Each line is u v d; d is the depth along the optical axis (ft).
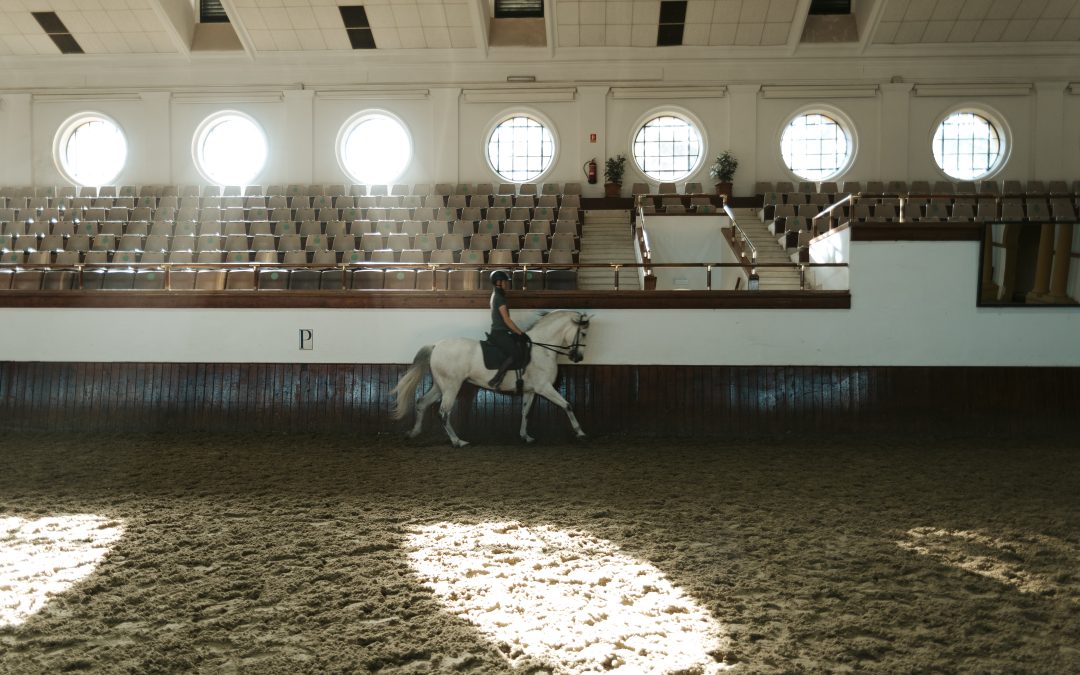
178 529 18.06
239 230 51.34
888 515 19.40
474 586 14.43
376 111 62.64
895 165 61.00
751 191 61.26
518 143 63.21
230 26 63.21
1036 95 60.54
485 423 30.83
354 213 54.03
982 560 16.01
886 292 30.35
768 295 30.45
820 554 16.37
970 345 30.35
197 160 62.85
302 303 31.48
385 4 58.34
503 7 62.85
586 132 61.98
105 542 17.06
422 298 31.12
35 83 63.31
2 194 61.57
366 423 31.30
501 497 21.22
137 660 11.37
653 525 18.47
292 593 14.06
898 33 59.26
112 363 32.04
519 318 30.96
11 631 12.42
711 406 30.63
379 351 31.37
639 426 30.73
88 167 63.82
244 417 31.63
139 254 45.34
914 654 11.68
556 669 11.18
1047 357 30.22
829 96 61.00
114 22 60.13
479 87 62.34
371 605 13.50
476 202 56.65
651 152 62.90
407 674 11.03
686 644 12.00
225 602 13.62
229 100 62.85
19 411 32.17
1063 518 19.16
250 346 31.71
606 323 30.78
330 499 20.90
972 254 30.17
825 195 56.59
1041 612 13.28
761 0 57.26
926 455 26.99
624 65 61.87
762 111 61.67
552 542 17.13
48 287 37.76
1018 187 58.95
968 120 61.72
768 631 12.48
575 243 47.42
